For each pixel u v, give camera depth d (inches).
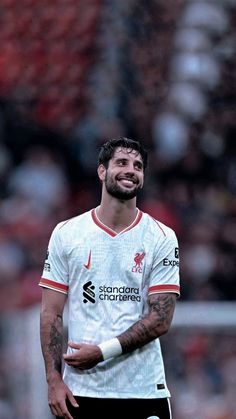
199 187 1111.0
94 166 1123.3
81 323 498.0
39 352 885.8
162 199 1091.9
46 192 1109.7
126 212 503.5
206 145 1138.7
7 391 888.3
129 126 1146.7
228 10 1205.1
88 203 1109.1
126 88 1170.6
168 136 1138.7
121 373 497.4
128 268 498.9
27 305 1002.7
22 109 1161.4
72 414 498.0
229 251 1061.1
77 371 500.4
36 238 1066.7
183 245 1062.4
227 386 864.9
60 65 1190.3
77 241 502.3
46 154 1138.0
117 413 497.4
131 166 498.0
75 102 1168.8
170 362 871.7
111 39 1194.0
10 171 1127.0
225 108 1163.9
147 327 489.1
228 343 886.4
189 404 856.3
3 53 1198.9
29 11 1214.3
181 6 1201.4
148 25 1192.8
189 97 1165.1
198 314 890.7
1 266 1027.9
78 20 1212.5
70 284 503.5
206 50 1182.9
